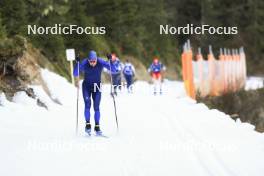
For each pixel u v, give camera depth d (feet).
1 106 104.68
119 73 184.14
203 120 110.01
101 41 290.97
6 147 77.51
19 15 178.60
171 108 134.51
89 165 67.87
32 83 123.24
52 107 121.19
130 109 130.82
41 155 73.20
